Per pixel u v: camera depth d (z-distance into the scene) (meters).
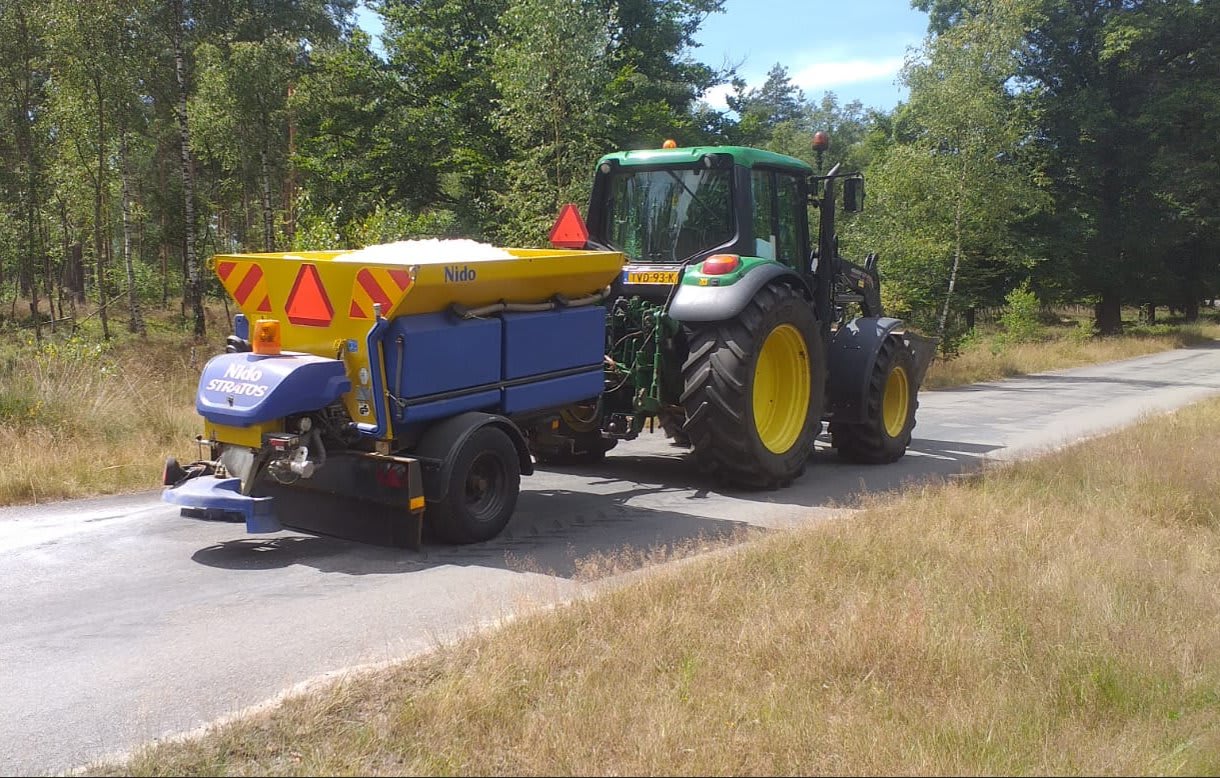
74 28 21.19
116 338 22.45
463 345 5.80
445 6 23.89
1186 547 5.71
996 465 8.49
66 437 8.36
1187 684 3.65
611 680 3.44
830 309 8.96
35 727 3.33
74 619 4.46
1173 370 21.45
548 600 4.61
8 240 25.77
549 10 14.38
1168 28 31.91
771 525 6.53
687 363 7.38
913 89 21.19
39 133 23.64
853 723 3.16
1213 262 37.78
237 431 5.42
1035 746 3.10
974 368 19.64
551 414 6.77
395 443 5.66
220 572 5.22
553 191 14.62
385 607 4.64
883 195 21.08
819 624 4.03
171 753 3.02
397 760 2.93
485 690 3.33
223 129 25.17
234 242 37.06
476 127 23.39
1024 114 23.67
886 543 5.41
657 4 27.92
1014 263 28.19
